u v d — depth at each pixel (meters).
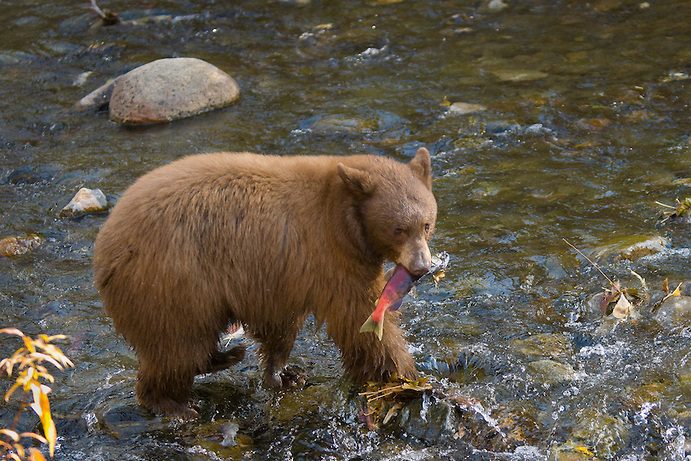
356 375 10.14
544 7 23.58
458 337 11.48
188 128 18.27
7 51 22.39
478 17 23.30
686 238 13.37
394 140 17.38
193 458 9.64
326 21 23.66
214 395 10.67
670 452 9.34
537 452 9.45
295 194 9.62
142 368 10.02
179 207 9.37
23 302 12.79
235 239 9.49
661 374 10.50
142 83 18.66
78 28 23.75
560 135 17.14
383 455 9.62
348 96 19.42
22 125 18.80
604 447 9.45
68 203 15.45
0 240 14.27
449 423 9.90
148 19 24.20
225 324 9.98
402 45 21.94
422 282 12.78
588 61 20.30
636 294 11.95
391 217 9.29
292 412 10.36
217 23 23.83
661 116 17.53
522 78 19.67
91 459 9.64
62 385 10.93
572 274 12.74
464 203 14.95
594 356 10.93
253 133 17.97
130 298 9.42
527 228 14.01
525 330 11.57
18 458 7.61
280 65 21.27
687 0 23.17
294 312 9.91
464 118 18.00
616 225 13.91
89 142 17.91
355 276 9.59
